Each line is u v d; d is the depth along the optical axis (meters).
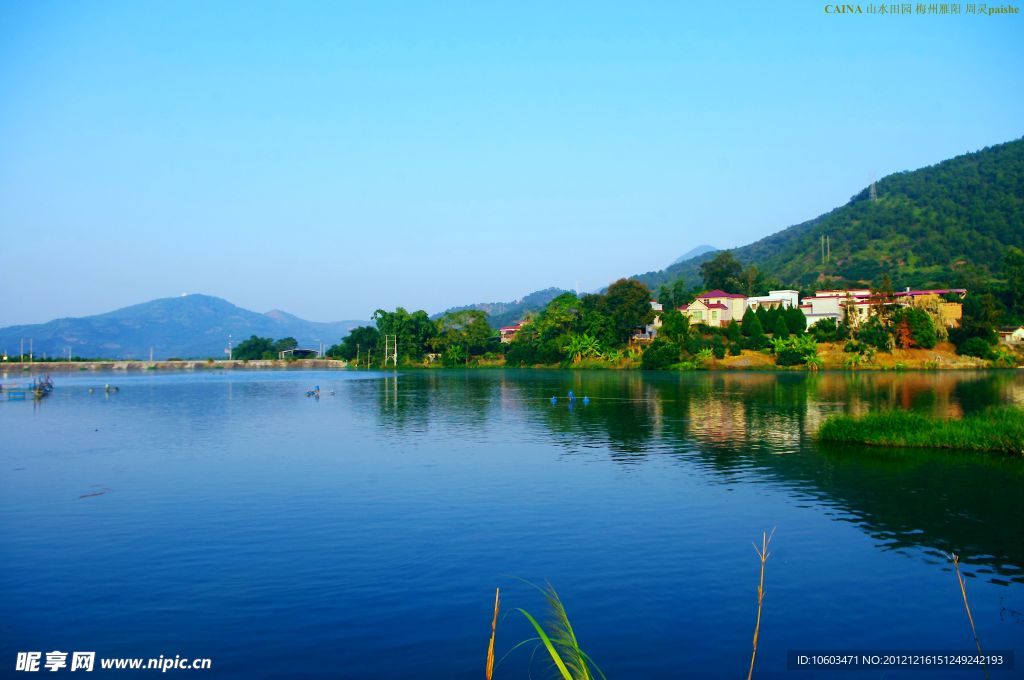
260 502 30.94
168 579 21.56
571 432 52.00
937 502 29.70
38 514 29.20
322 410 72.56
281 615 18.92
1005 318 155.38
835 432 45.22
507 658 16.41
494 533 25.98
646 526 26.72
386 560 23.12
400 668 16.05
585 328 169.25
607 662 16.33
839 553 23.53
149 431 55.88
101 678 15.70
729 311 168.12
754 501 30.28
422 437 50.66
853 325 142.25
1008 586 20.66
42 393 96.25
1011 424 41.22
